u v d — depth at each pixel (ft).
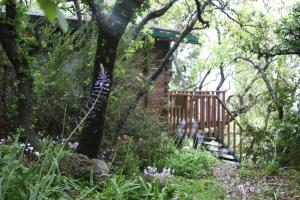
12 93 22.02
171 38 36.94
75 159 16.08
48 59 25.41
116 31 18.49
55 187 13.00
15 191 11.58
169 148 28.58
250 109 50.14
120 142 23.53
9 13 18.54
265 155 34.14
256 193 22.45
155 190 15.55
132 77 27.09
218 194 21.27
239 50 48.60
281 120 34.91
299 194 23.35
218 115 40.19
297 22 30.78
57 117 24.49
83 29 26.76
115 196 14.32
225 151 38.09
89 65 25.29
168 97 37.73
